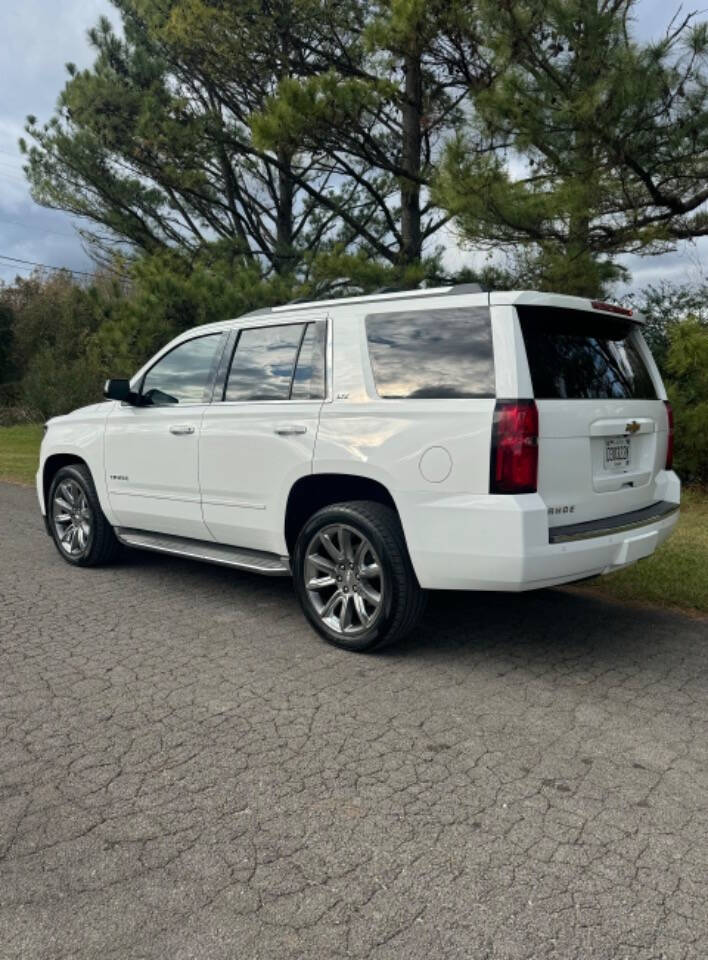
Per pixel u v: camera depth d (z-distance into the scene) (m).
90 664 4.27
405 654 4.45
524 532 3.71
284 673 4.14
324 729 3.48
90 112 14.06
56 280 37.78
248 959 2.13
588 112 7.65
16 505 9.94
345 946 2.18
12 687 3.94
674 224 9.07
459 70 10.66
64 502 6.54
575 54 8.02
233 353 5.18
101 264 19.80
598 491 4.16
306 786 3.01
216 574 6.27
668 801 2.92
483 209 8.72
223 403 5.13
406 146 12.10
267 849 2.61
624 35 7.85
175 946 2.18
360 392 4.37
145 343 12.40
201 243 15.39
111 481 5.96
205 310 12.07
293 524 4.81
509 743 3.37
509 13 8.01
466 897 2.38
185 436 5.30
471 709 3.71
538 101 8.10
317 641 4.65
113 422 5.94
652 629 4.95
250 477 4.89
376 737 3.41
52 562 6.70
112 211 16.12
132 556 6.92
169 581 6.05
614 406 4.26
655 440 4.64
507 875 2.48
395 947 2.17
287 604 5.43
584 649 4.56
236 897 2.38
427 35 9.86
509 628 4.94
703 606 5.36
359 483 4.46
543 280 9.41
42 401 22.34
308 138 11.07
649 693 3.92
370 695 3.86
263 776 3.08
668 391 9.75
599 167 8.24
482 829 2.73
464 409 3.88
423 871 2.50
